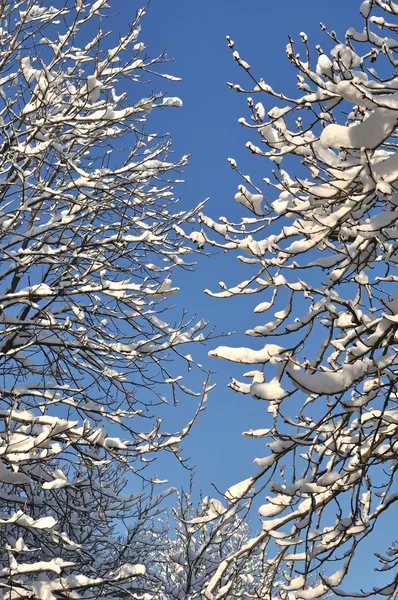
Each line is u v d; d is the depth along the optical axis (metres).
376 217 3.68
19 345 7.42
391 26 4.26
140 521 9.77
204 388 6.50
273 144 3.94
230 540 11.28
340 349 4.59
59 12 7.33
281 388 4.00
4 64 7.29
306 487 4.59
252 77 3.82
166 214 7.98
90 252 7.69
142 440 6.89
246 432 4.52
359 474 4.88
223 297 4.36
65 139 7.72
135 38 7.83
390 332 4.14
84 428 5.87
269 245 4.36
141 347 7.77
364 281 4.63
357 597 4.78
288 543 4.91
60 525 8.33
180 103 7.36
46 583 5.20
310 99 3.76
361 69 4.18
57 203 7.89
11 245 6.85
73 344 7.43
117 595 7.70
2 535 6.84
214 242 4.39
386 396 4.18
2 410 6.02
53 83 6.74
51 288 7.26
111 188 7.31
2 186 7.15
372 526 4.77
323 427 4.77
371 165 3.44
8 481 5.12
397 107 3.13
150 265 8.07
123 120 7.83
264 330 4.20
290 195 4.35
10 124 6.69
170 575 10.93
